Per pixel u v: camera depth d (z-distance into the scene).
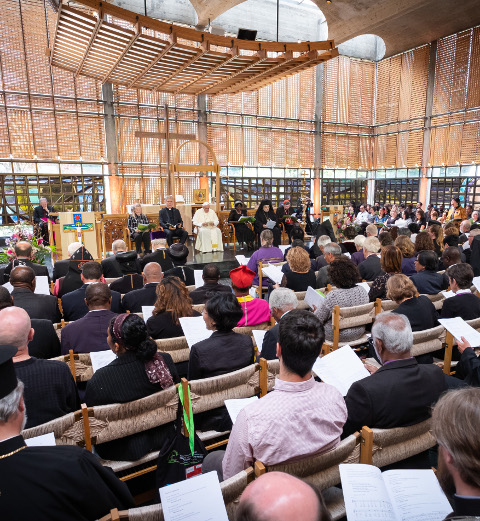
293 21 19.30
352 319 3.51
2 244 14.52
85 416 1.94
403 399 1.84
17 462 1.19
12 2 13.84
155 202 17.64
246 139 19.45
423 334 2.99
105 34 8.83
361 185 23.08
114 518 1.21
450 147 19.20
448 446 0.94
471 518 0.82
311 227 16.06
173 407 2.20
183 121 17.88
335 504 1.75
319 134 21.12
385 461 1.85
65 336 2.96
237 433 1.57
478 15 16.64
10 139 14.59
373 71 21.98
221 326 2.57
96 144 16.27
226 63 10.87
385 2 14.69
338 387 2.22
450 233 7.57
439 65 19.11
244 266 3.41
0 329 1.97
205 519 1.30
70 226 9.62
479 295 4.36
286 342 1.58
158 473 1.99
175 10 16.38
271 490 0.65
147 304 4.09
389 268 4.19
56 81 15.12
